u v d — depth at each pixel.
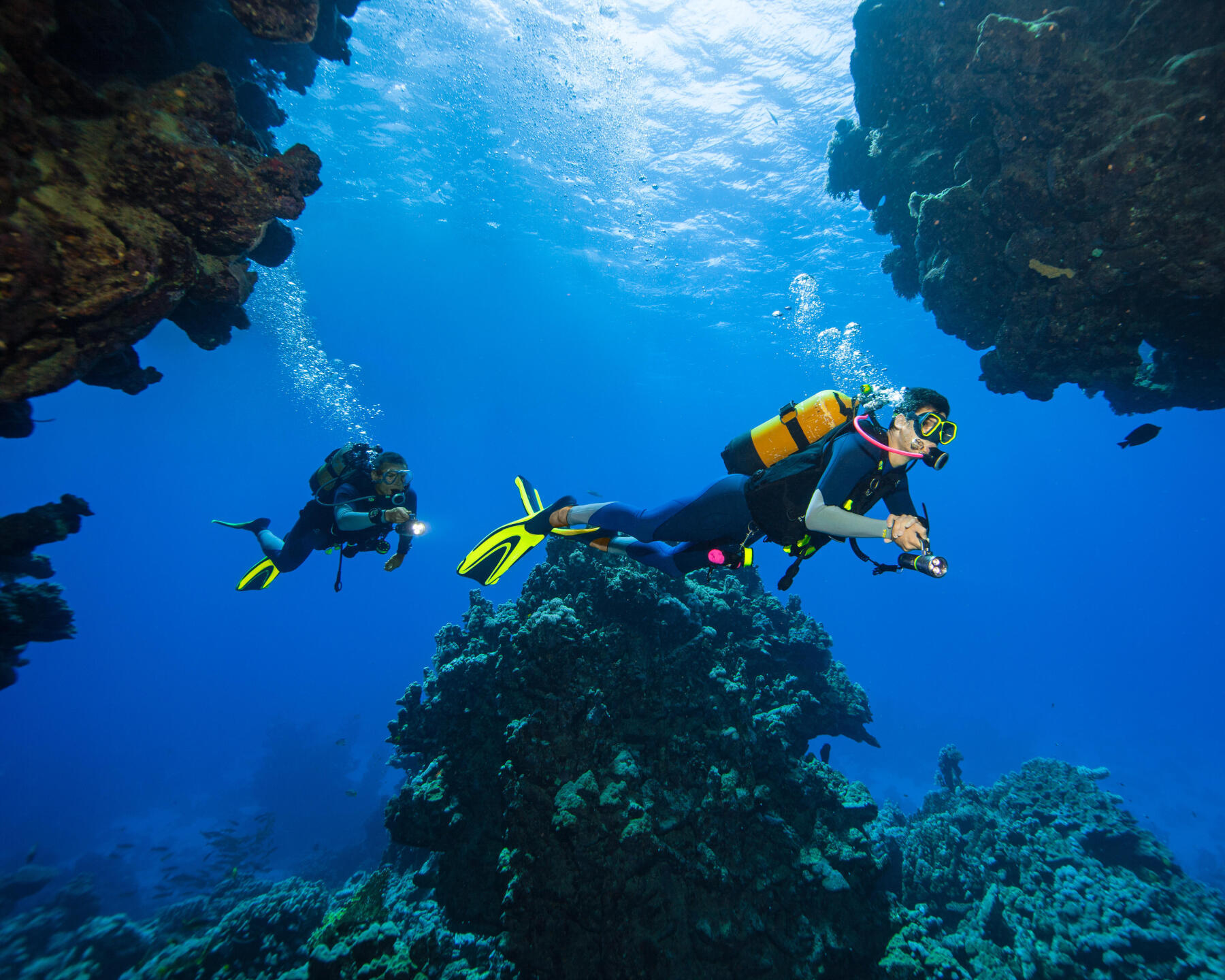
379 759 35.47
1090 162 6.18
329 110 25.16
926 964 6.34
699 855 6.17
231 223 3.65
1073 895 8.88
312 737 38.91
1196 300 6.55
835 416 2.28
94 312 3.01
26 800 37.72
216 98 3.64
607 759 6.49
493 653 7.77
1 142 2.68
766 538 2.45
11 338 2.78
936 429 1.96
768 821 6.85
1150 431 6.43
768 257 31.70
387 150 27.80
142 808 37.03
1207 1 5.55
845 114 22.52
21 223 2.62
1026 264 7.23
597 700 6.59
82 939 11.54
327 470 4.47
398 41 21.83
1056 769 11.98
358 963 5.66
